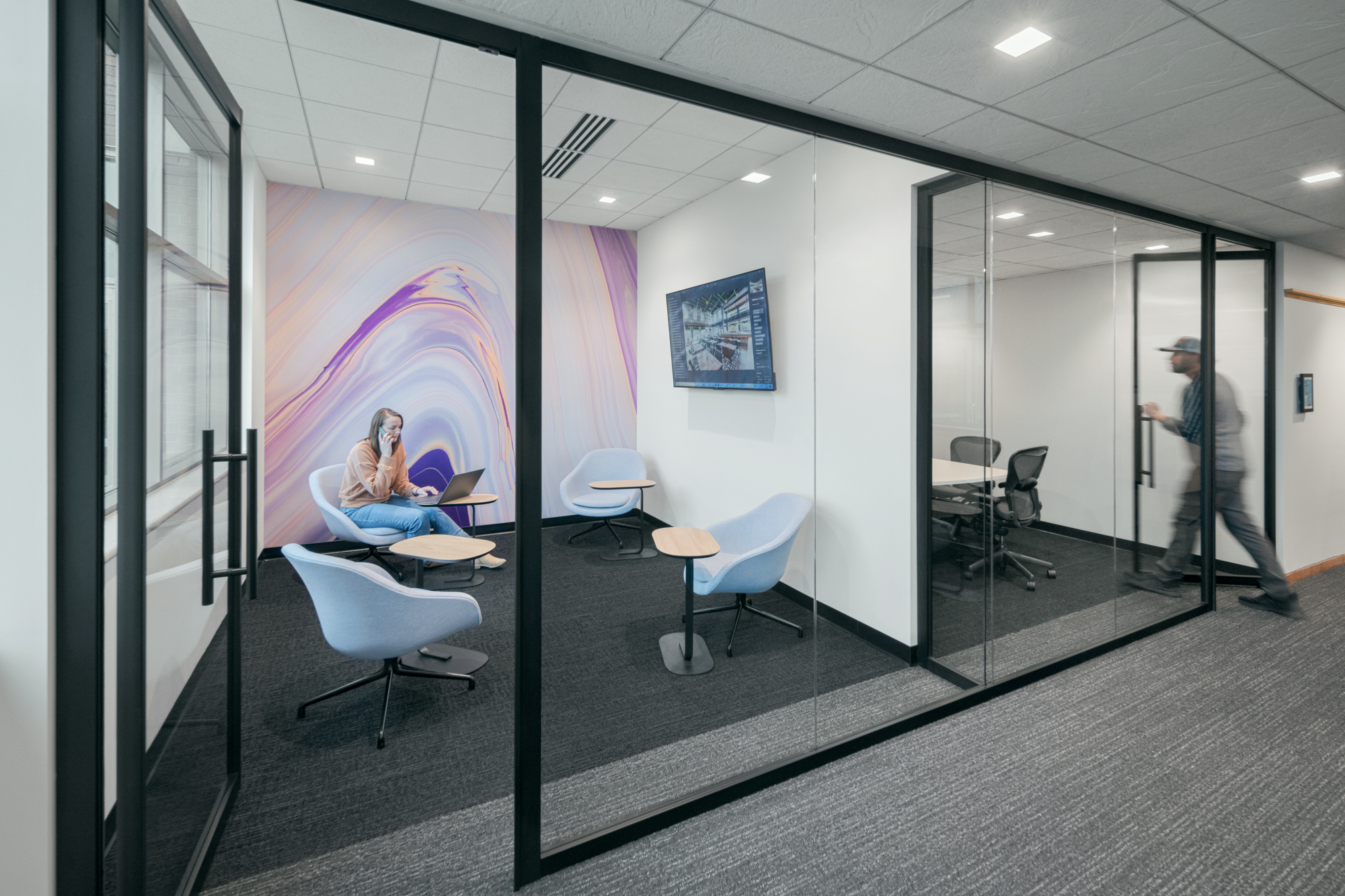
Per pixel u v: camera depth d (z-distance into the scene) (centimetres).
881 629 193
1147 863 125
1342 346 336
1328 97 153
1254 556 278
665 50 129
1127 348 248
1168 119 165
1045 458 234
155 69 92
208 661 121
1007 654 223
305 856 125
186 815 112
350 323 327
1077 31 123
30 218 77
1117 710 186
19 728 79
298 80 194
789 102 155
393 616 161
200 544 114
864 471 189
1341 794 147
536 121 122
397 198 330
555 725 146
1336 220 264
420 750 161
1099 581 252
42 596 79
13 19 76
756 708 171
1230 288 287
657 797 142
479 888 118
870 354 187
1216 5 115
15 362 77
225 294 128
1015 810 141
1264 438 305
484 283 353
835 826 135
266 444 315
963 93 150
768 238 168
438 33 113
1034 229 216
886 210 186
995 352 215
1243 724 179
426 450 347
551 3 112
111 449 88
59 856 83
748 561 171
